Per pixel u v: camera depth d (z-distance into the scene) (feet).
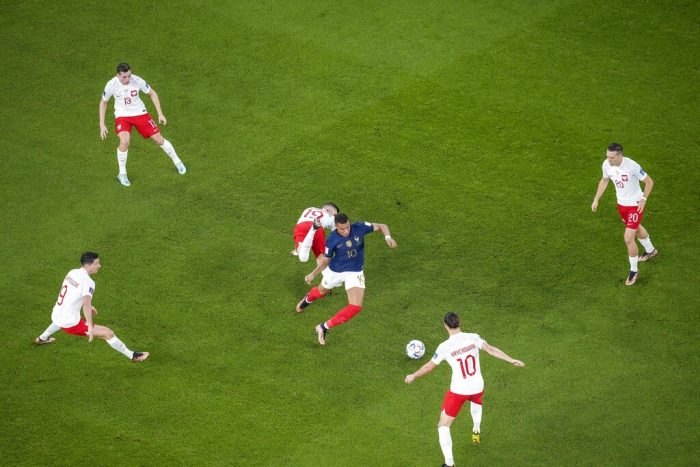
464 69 215.92
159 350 158.30
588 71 215.10
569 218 181.78
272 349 158.92
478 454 142.72
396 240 178.50
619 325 161.17
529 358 156.56
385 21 229.66
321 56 220.02
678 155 193.36
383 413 148.36
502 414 148.46
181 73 216.33
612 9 232.12
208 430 145.59
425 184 189.78
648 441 143.13
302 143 199.41
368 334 161.68
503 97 208.85
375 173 192.34
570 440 144.05
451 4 235.20
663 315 162.40
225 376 154.20
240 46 223.10
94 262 148.15
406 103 207.92
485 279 170.50
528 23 228.43
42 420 147.02
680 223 179.52
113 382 153.07
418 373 138.51
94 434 144.97
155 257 175.11
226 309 165.68
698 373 152.56
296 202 186.50
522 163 193.67
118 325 162.40
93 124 204.44
